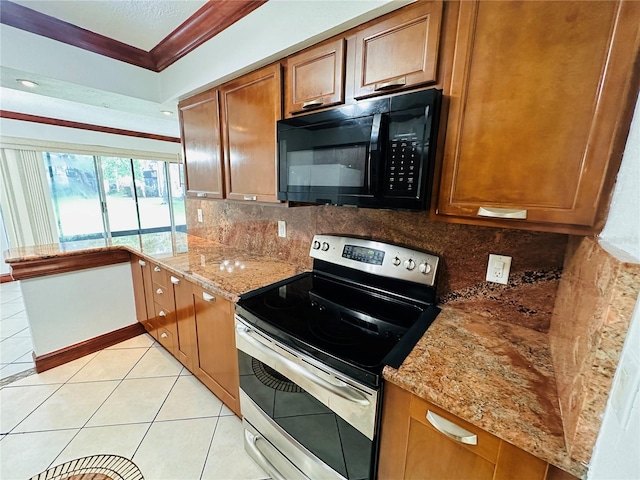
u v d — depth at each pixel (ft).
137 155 17.93
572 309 2.62
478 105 2.83
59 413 5.92
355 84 3.75
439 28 2.97
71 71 6.18
